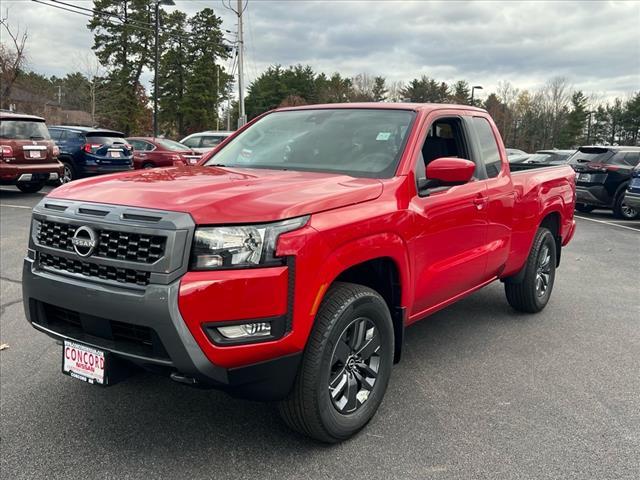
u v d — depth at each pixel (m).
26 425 3.30
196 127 69.50
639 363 4.47
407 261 3.46
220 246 2.56
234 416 3.46
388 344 3.38
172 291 2.52
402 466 2.97
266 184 3.04
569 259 8.84
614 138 101.44
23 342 4.60
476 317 5.62
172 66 68.69
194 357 2.54
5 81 34.69
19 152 12.54
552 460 3.05
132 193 2.85
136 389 3.81
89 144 15.46
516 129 91.56
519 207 4.98
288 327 2.68
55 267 2.94
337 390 3.06
